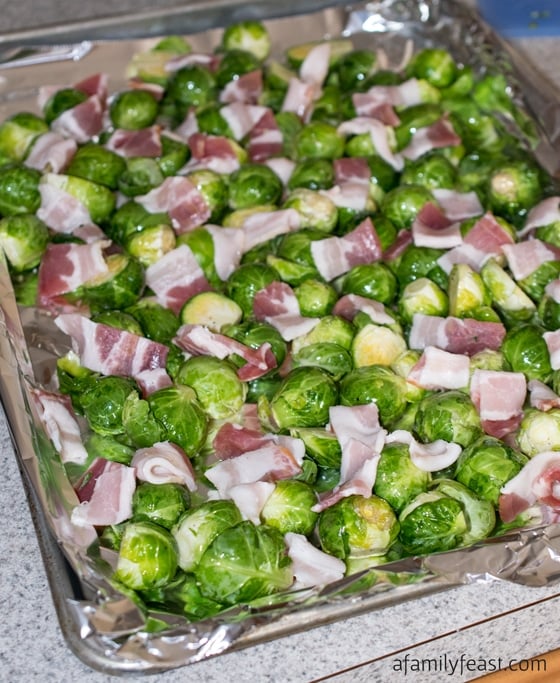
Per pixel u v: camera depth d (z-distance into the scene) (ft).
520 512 2.46
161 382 2.65
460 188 3.10
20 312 2.79
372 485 2.44
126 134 3.14
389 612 2.27
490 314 2.76
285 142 3.22
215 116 3.18
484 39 3.34
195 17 3.43
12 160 3.16
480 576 2.28
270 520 2.43
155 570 2.34
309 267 2.85
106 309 2.82
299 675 2.21
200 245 2.88
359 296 2.78
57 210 2.95
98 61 3.38
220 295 2.80
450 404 2.56
